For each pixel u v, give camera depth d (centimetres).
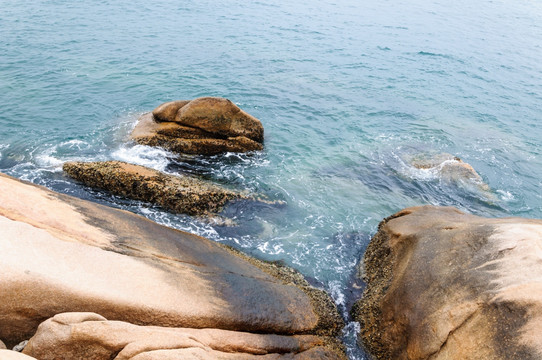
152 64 2870
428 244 1098
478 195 1809
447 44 3888
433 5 5447
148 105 2319
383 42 3812
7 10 3644
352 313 1164
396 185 1844
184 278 949
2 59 2689
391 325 1026
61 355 704
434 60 3459
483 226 1062
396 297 1046
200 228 1435
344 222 1578
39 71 2584
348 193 1756
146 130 1927
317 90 2744
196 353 735
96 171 1556
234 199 1567
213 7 4416
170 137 1906
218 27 3797
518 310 809
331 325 1085
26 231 831
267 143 2078
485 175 1981
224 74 2836
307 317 1044
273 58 3203
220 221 1476
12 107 2153
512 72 3316
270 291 1053
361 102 2634
